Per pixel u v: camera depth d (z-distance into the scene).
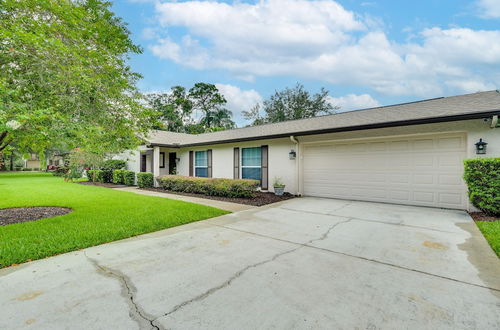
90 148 5.16
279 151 9.81
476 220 5.23
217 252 3.53
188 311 2.12
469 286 2.55
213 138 12.66
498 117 5.34
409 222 5.23
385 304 2.24
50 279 2.69
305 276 2.78
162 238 4.19
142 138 9.06
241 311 2.13
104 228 4.60
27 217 5.59
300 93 27.44
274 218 5.69
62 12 4.33
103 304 2.22
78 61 4.62
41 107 4.40
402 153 7.29
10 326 1.91
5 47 4.11
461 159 6.37
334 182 8.67
